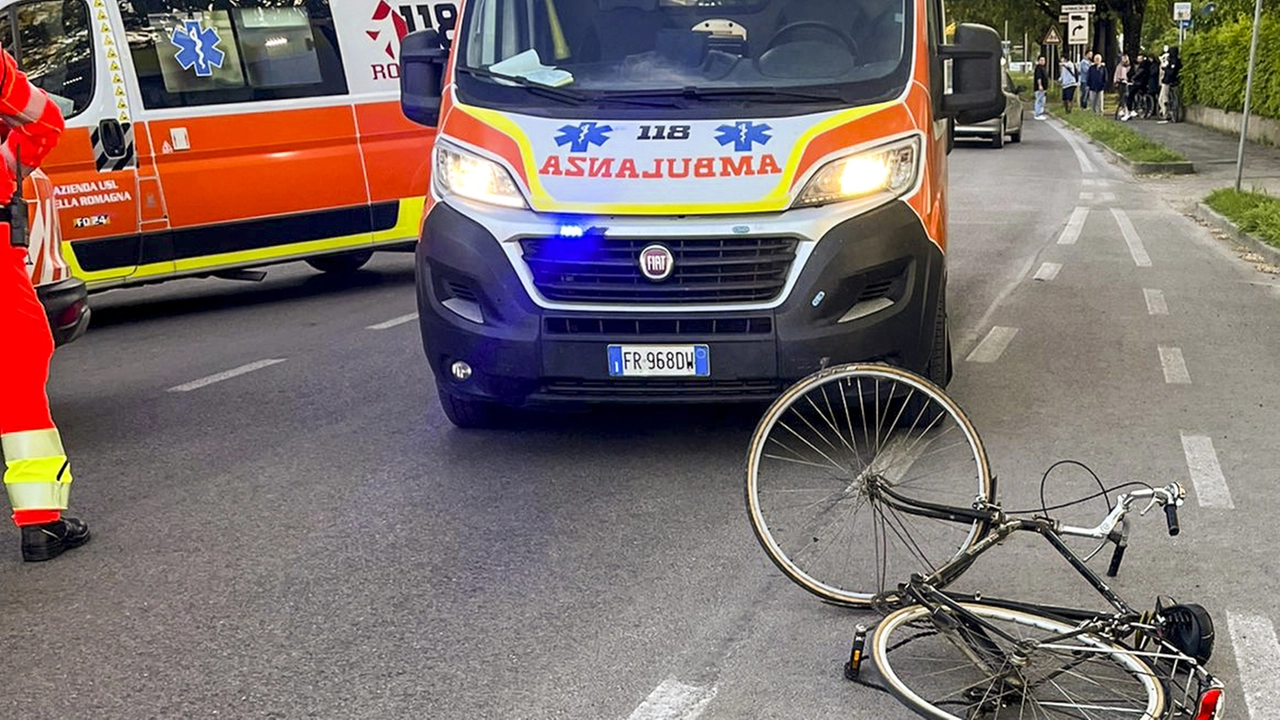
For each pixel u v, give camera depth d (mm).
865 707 3518
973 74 6113
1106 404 6645
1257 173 21266
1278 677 3652
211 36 9984
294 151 10445
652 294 5301
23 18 9055
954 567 3984
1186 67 36562
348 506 5293
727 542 4781
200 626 4137
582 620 4117
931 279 5551
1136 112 41500
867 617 4113
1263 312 9211
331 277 12422
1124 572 4430
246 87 10188
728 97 5652
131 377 8016
